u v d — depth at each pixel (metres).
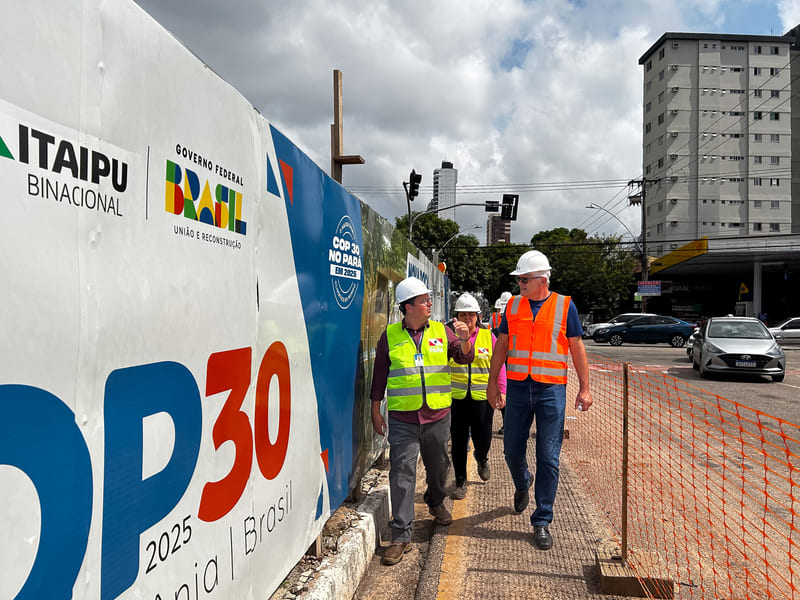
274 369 2.32
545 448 3.74
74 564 1.19
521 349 3.86
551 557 3.52
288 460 2.49
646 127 66.06
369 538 3.54
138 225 1.37
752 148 60.84
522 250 56.41
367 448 4.22
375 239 4.39
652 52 64.50
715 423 8.02
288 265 2.48
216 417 1.80
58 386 1.13
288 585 2.77
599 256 43.50
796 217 62.56
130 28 1.33
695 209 60.94
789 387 11.81
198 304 1.67
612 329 27.66
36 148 1.06
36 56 1.06
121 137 1.30
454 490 4.70
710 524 3.95
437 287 10.26
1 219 0.99
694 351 14.63
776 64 60.75
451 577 3.26
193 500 1.67
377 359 3.76
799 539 3.89
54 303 1.11
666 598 3.00
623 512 3.28
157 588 1.49
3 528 1.01
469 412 4.78
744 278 40.78
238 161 1.94
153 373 1.45
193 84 1.63
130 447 1.37
